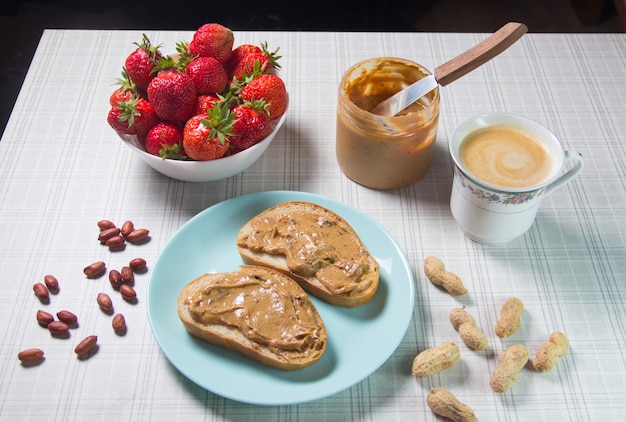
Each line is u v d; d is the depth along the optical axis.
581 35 0.95
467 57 0.71
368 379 0.67
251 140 0.75
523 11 1.38
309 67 0.91
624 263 0.74
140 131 0.76
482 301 0.72
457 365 0.68
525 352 0.67
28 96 0.87
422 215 0.78
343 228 0.73
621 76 0.90
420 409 0.66
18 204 0.78
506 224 0.72
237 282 0.69
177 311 0.69
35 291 0.71
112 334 0.70
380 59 0.77
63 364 0.68
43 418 0.65
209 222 0.75
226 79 0.78
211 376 0.66
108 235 0.75
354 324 0.69
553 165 0.71
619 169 0.81
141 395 0.66
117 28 1.30
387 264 0.72
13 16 1.32
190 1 1.35
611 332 0.70
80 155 0.82
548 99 0.88
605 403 0.66
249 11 1.34
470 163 0.71
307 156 0.82
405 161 0.76
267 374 0.66
